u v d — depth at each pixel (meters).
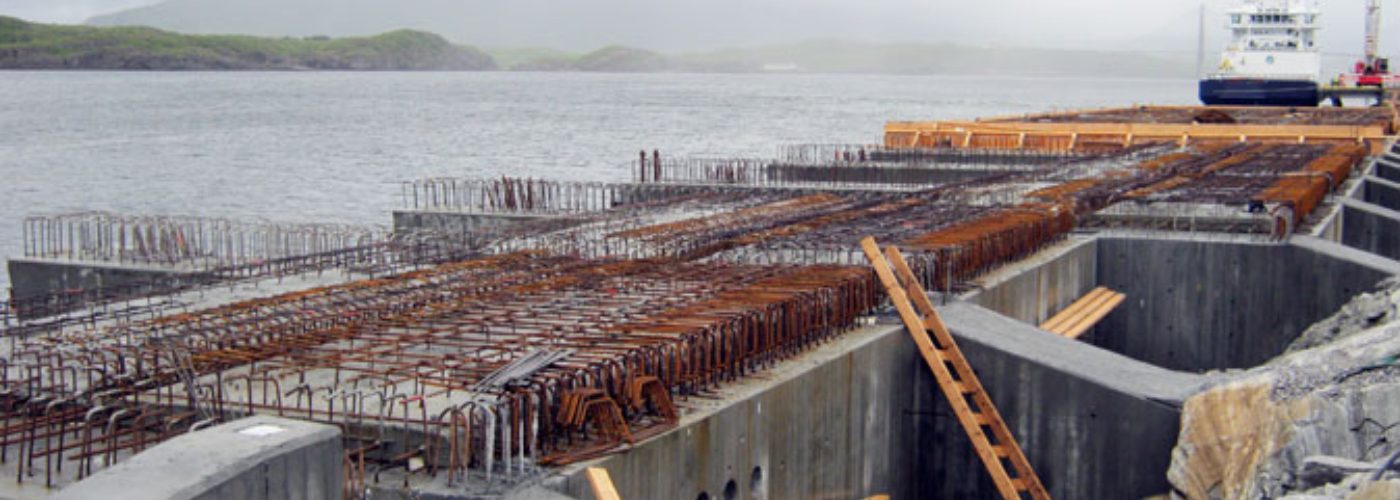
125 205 112.31
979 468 38.69
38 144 171.12
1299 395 33.84
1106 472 38.16
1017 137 102.31
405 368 29.02
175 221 75.69
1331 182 72.75
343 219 103.56
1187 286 58.22
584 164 158.75
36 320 42.16
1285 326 57.09
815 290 36.22
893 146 100.31
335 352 30.81
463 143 188.88
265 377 27.66
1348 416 32.25
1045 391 38.53
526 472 24.88
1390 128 116.75
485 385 26.56
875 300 40.09
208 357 29.55
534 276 40.56
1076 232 59.75
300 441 20.86
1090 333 58.47
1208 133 101.69
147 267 52.47
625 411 27.67
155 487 18.86
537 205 75.44
